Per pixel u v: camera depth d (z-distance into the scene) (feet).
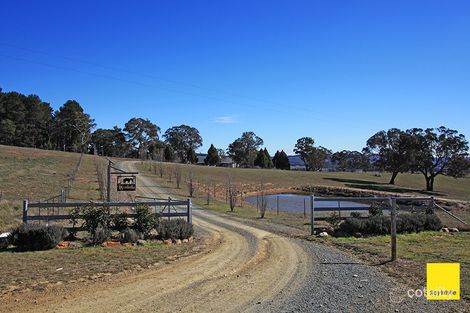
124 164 240.12
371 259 38.50
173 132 439.63
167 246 44.19
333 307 24.50
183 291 27.43
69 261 35.09
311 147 404.36
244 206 107.86
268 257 39.60
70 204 45.27
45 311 23.07
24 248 40.11
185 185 156.66
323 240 49.57
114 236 44.93
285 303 25.17
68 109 379.96
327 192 187.32
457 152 208.13
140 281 29.66
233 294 26.94
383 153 230.07
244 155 426.10
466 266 35.06
